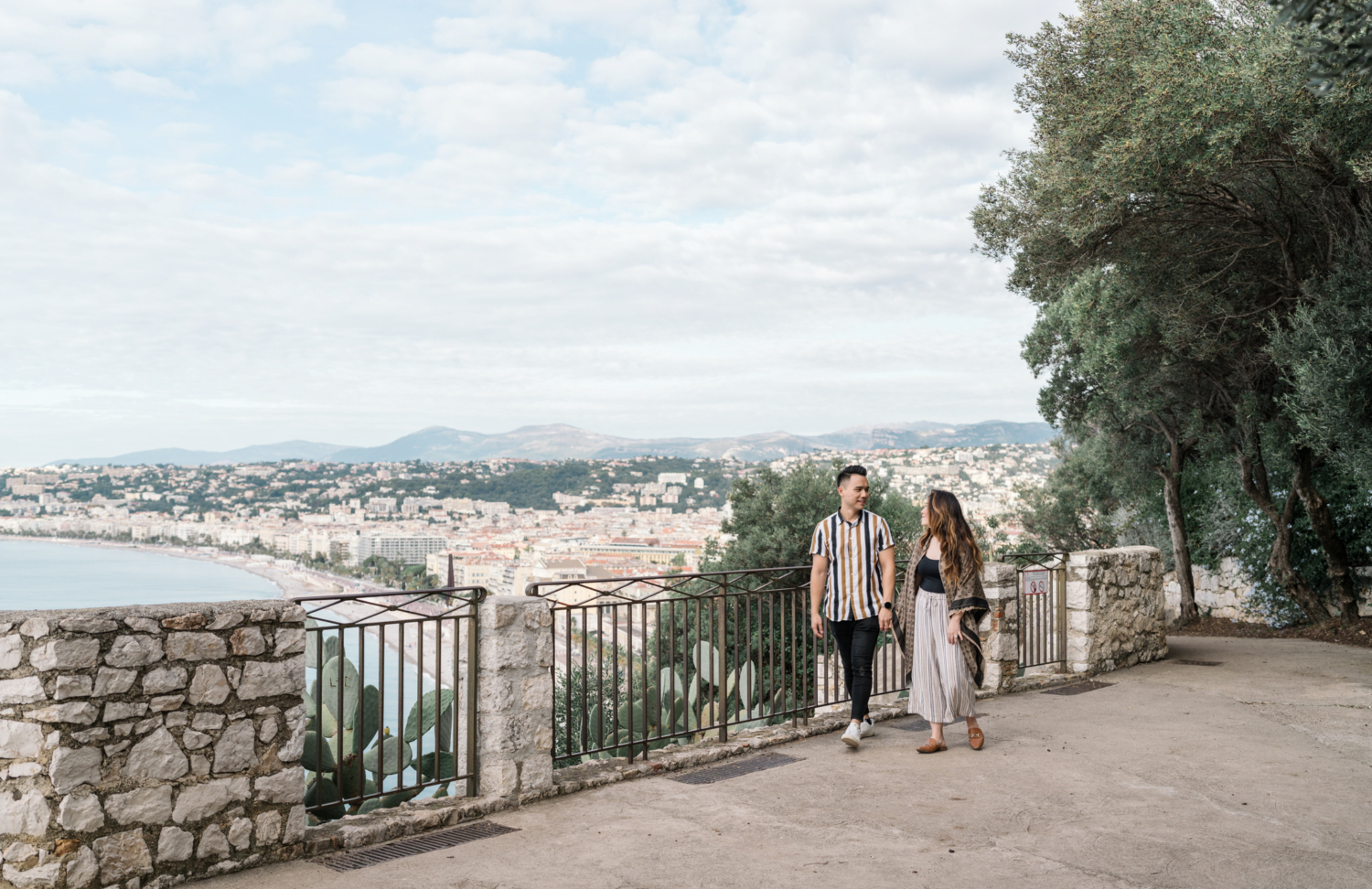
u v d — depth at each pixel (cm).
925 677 606
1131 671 974
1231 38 875
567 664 522
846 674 652
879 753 602
